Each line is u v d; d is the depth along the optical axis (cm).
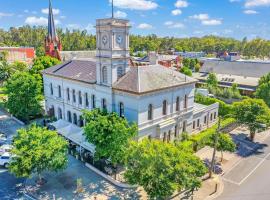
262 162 3925
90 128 3222
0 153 3875
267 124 4394
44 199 2981
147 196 2891
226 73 9819
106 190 3172
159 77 4034
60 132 4256
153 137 3950
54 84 5288
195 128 4819
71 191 3144
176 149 2638
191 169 2473
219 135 3691
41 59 6931
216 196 3072
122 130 3184
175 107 4216
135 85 3656
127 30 3912
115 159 3238
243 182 3378
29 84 5194
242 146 4469
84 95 4538
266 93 6275
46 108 5750
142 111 3669
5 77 8969
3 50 12200
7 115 5869
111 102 3959
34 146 2984
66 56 10088
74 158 3941
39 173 3150
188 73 8450
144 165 2558
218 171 3616
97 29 3897
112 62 3828
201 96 6228
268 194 3122
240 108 4550
